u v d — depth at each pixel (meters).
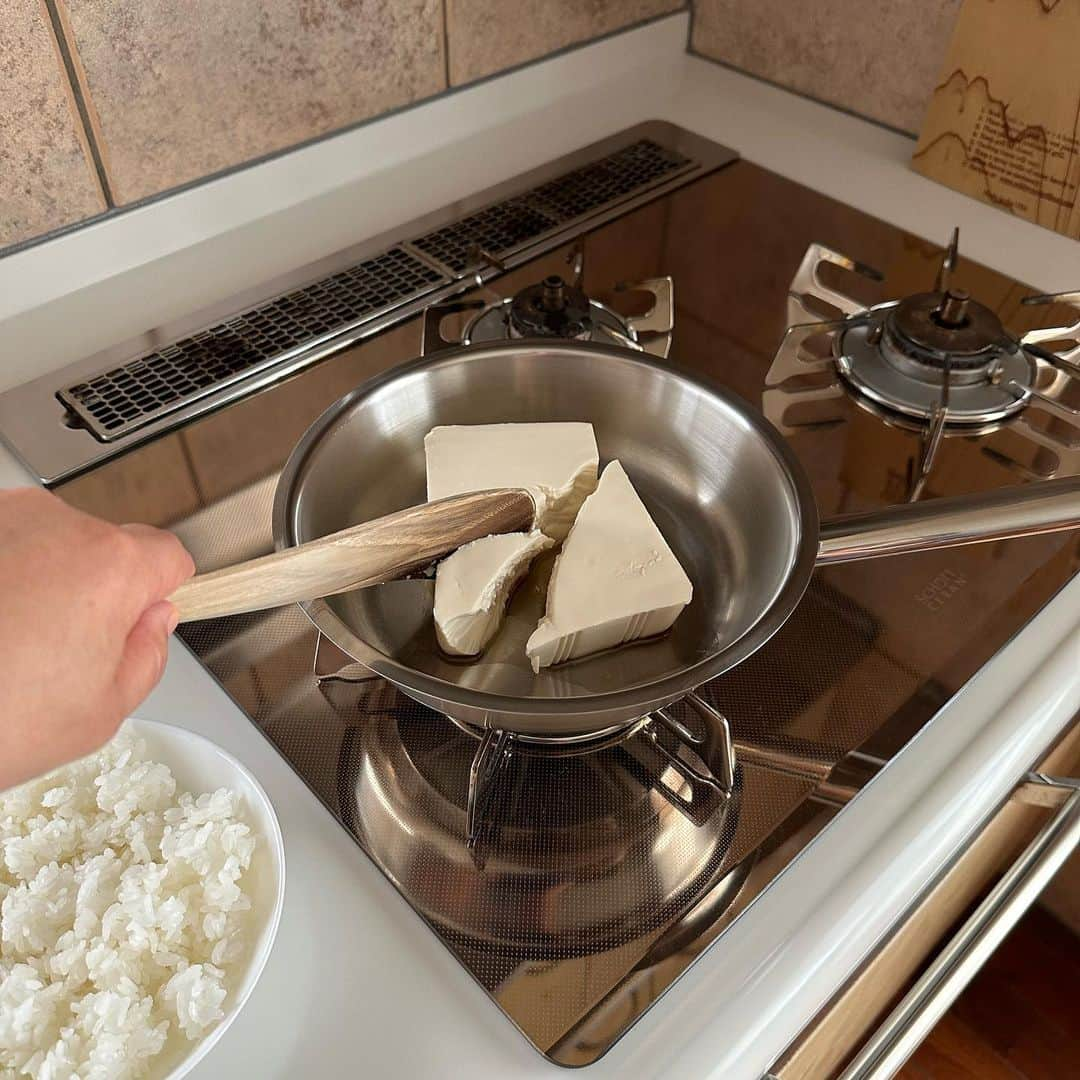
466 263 0.84
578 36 1.02
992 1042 1.14
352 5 0.84
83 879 0.43
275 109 0.85
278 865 0.43
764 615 0.48
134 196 0.81
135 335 0.77
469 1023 0.43
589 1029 0.43
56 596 0.30
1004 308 0.81
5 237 0.76
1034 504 0.55
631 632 0.55
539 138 0.99
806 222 0.91
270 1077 0.41
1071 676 0.56
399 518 0.48
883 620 0.59
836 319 0.81
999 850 0.71
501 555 0.54
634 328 0.79
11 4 0.68
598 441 0.65
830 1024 0.54
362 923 0.46
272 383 0.73
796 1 1.01
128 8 0.73
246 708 0.54
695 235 0.89
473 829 0.49
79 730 0.31
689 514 0.62
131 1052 0.39
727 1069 0.42
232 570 0.41
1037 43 0.83
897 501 0.66
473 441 0.59
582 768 0.52
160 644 0.34
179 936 0.42
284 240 0.86
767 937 0.46
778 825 0.50
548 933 0.46
